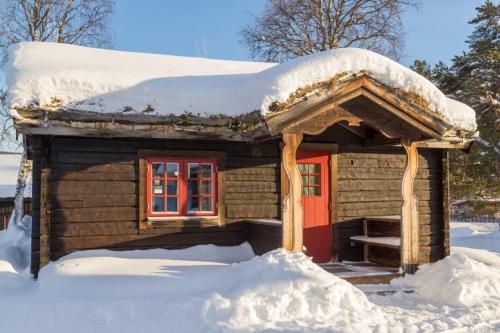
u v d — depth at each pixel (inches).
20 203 620.4
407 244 305.0
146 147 315.9
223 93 300.5
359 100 288.8
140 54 367.9
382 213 383.6
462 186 836.0
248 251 327.6
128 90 288.7
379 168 384.8
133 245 310.7
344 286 240.8
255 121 266.7
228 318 203.5
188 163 327.9
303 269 240.2
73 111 269.4
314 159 363.9
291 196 274.4
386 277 298.5
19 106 259.1
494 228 919.0
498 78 813.9
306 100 266.8
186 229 323.0
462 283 275.1
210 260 307.9
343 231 369.4
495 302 266.2
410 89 286.5
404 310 251.3
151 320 201.8
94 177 304.2
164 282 236.5
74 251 297.6
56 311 206.4
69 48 341.7
